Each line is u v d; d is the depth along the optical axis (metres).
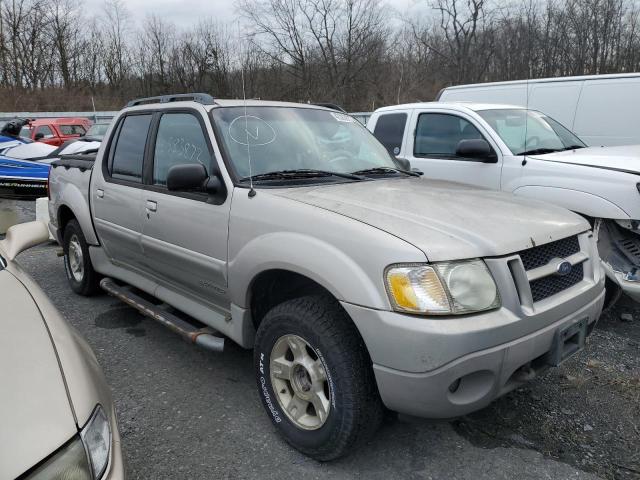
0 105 33.75
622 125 7.57
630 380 3.58
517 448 2.88
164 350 4.08
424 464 2.75
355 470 2.69
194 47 31.53
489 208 2.90
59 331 2.05
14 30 40.66
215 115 3.49
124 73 43.06
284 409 2.84
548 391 3.46
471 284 2.30
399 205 2.79
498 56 33.91
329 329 2.52
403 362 2.25
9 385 1.68
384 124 7.00
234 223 3.04
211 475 2.65
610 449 2.88
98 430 1.71
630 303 5.04
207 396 3.41
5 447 1.49
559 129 6.35
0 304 2.10
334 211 2.67
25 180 10.09
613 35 31.22
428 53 36.25
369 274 2.35
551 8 32.00
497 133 5.73
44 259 6.84
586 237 3.00
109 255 4.67
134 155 4.17
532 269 2.56
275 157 3.42
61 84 43.12
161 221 3.65
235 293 3.07
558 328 2.57
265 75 20.20
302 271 2.59
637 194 4.39
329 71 35.19
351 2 34.41
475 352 2.25
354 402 2.47
